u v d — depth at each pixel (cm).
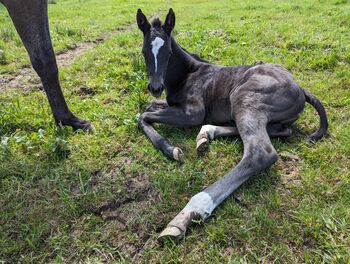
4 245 274
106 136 405
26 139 396
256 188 322
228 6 1240
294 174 340
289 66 560
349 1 1058
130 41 752
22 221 296
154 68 406
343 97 461
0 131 415
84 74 586
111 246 275
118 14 1203
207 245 268
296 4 1084
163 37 409
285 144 382
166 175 341
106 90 525
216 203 294
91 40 835
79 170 354
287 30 735
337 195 309
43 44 383
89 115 448
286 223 282
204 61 477
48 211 305
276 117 366
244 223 285
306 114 432
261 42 682
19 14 363
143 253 267
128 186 332
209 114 424
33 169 353
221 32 773
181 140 399
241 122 343
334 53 573
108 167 357
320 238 268
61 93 413
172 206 306
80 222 295
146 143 392
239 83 387
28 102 491
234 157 364
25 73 615
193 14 1128
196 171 349
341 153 361
